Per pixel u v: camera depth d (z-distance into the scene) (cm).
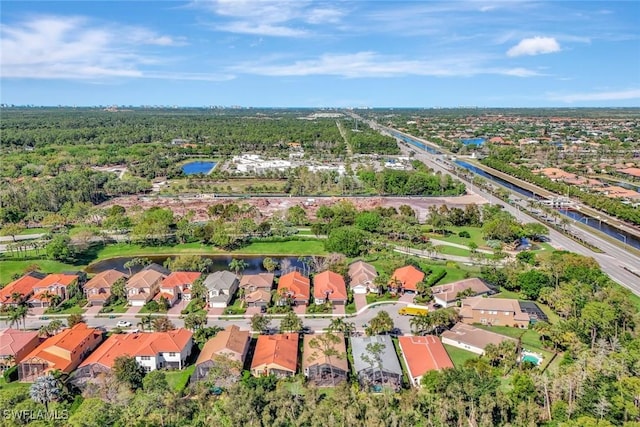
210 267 16488
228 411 8044
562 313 12525
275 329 12075
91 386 9212
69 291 14125
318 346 10531
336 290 13650
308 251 18050
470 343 10938
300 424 7825
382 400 8606
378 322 11338
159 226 18438
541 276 13688
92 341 11212
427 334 11719
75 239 17488
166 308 13300
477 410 8081
